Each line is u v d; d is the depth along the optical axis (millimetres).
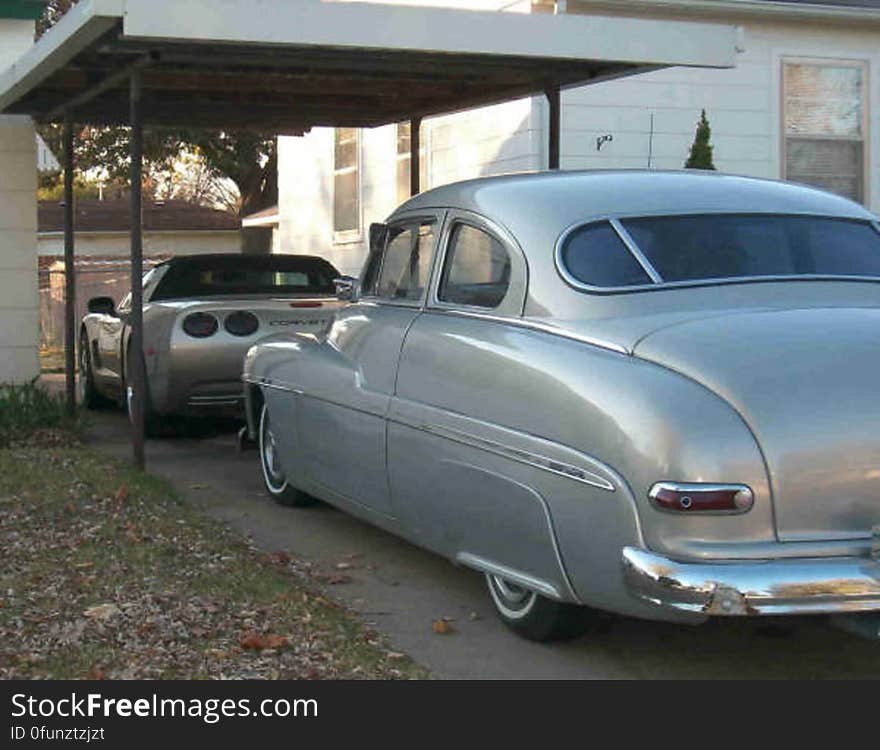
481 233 5809
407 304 6246
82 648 5086
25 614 5477
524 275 5402
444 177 13766
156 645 5137
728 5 12234
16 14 11977
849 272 5555
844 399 4402
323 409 6797
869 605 4316
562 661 5246
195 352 9781
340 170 16484
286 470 7602
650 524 4367
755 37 12789
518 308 5379
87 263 27469
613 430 4496
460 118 13383
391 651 5266
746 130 12828
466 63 8883
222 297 10414
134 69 8492
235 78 9859
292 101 11312
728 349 4551
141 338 8703
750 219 5676
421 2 13391
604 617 5414
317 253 17312
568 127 12148
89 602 5652
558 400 4781
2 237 11781
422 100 11508
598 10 12008
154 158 25828
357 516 6719
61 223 30500
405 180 14781
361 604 6031
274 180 28172
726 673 5160
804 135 13086
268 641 5191
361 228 15867
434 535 5730
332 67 8961
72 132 10945
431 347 5738
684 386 4445
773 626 5766
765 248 5547
